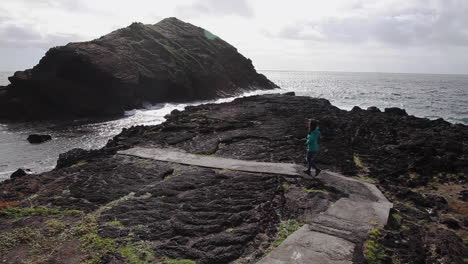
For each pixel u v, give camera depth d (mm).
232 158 11016
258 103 25312
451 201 7844
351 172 9562
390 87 95438
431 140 13023
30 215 6762
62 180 8883
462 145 12211
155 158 11000
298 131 14469
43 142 20781
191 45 51875
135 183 8648
